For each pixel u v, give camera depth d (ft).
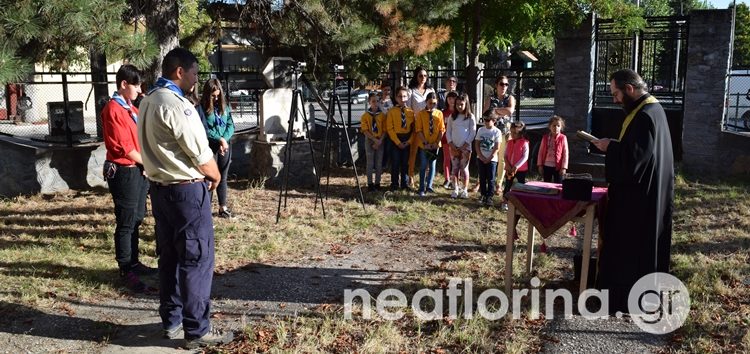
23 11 20.56
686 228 25.57
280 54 38.19
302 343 14.87
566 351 14.71
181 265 14.37
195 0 41.04
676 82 38.83
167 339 15.14
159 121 13.73
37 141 35.01
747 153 35.32
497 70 42.29
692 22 35.68
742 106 39.81
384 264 21.40
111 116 18.16
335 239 24.56
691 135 36.65
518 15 43.32
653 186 16.25
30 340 14.99
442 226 26.73
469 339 15.06
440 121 32.81
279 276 20.03
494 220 27.84
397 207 30.19
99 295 18.06
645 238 16.47
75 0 20.72
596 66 38.75
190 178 14.17
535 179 36.17
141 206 19.51
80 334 15.42
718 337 15.24
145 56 22.63
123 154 18.31
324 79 40.16
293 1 32.99
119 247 18.80
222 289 18.79
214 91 26.20
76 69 67.15
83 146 33.27
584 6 39.52
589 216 16.96
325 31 33.53
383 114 33.96
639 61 38.52
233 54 54.13
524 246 23.50
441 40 35.27
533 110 67.36
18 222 26.23
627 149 16.10
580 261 19.03
